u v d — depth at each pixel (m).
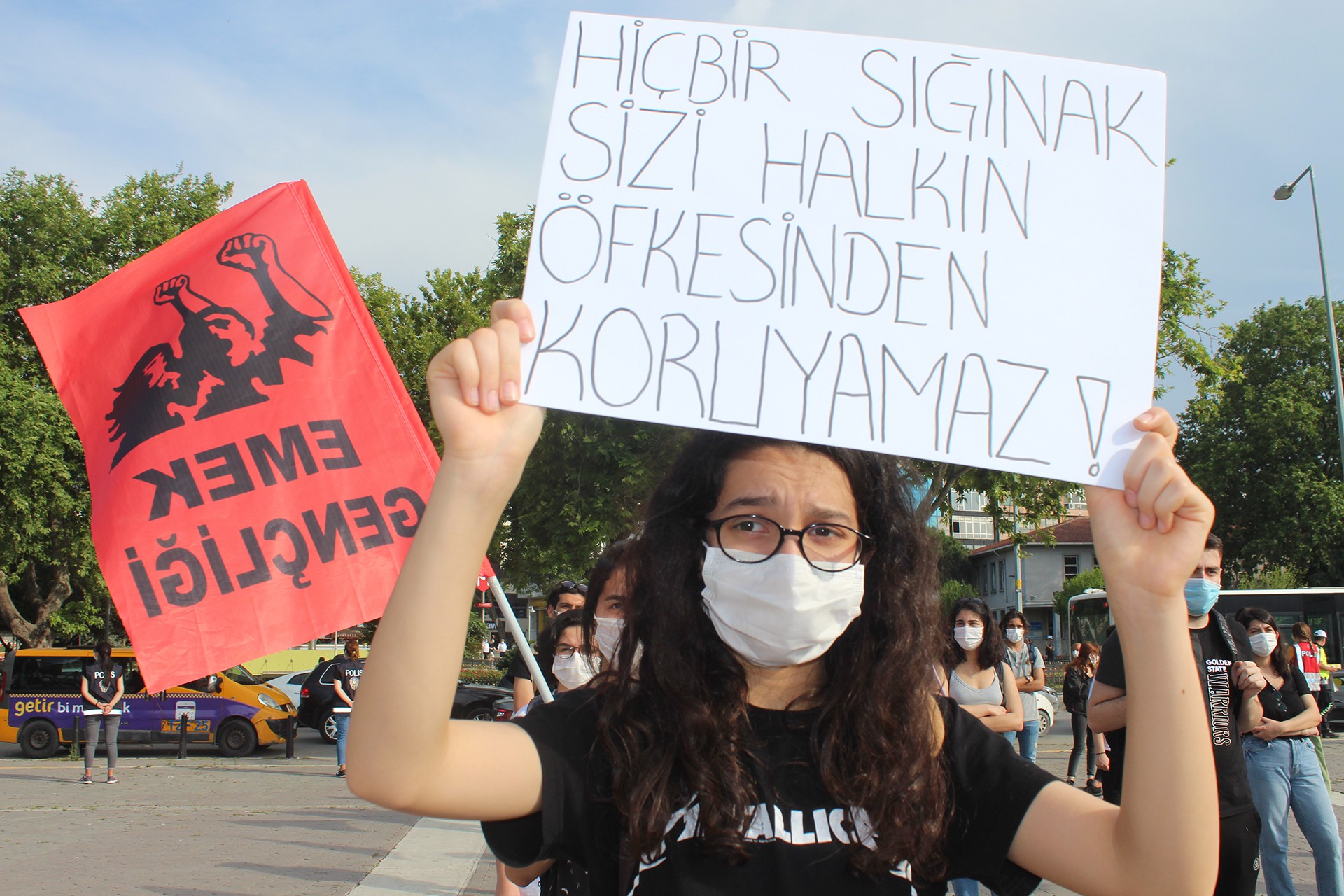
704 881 1.54
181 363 3.74
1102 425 1.75
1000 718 5.89
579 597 5.35
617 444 16.98
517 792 1.55
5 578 29.14
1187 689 1.49
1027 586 64.38
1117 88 1.94
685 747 1.60
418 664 1.41
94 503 3.64
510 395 1.50
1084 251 1.85
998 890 1.64
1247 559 42.03
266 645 3.56
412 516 3.72
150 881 6.84
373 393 3.81
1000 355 1.79
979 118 1.92
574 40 1.93
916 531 1.87
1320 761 4.98
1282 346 42.97
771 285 1.81
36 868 7.31
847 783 1.62
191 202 31.38
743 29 1.96
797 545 1.73
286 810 10.27
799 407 1.76
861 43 1.96
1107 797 4.22
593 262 1.80
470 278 29.83
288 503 3.68
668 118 1.90
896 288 1.83
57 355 3.74
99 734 16.00
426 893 6.48
